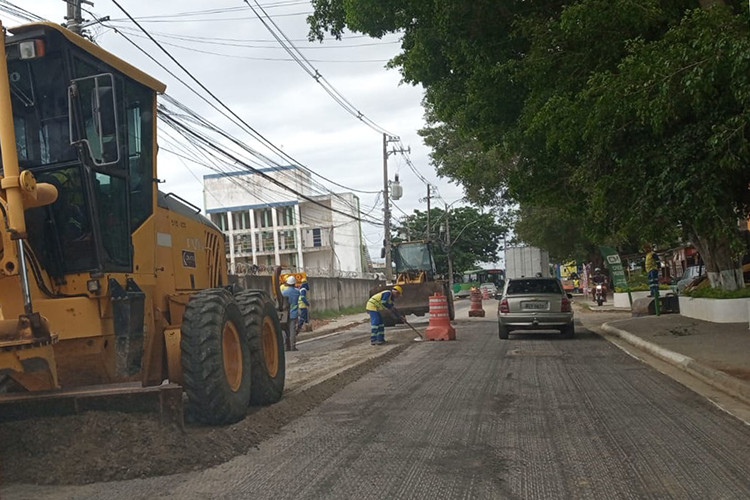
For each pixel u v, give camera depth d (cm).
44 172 655
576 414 826
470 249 8019
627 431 733
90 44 676
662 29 1141
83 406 634
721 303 1744
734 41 881
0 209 575
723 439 689
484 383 1083
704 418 788
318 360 1548
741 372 1021
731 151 972
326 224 5706
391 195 4672
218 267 1023
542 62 1234
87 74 680
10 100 584
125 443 612
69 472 574
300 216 5531
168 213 838
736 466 595
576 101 1159
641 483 554
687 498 517
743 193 1227
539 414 830
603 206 1221
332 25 1841
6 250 577
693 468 592
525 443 690
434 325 1883
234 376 789
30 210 643
